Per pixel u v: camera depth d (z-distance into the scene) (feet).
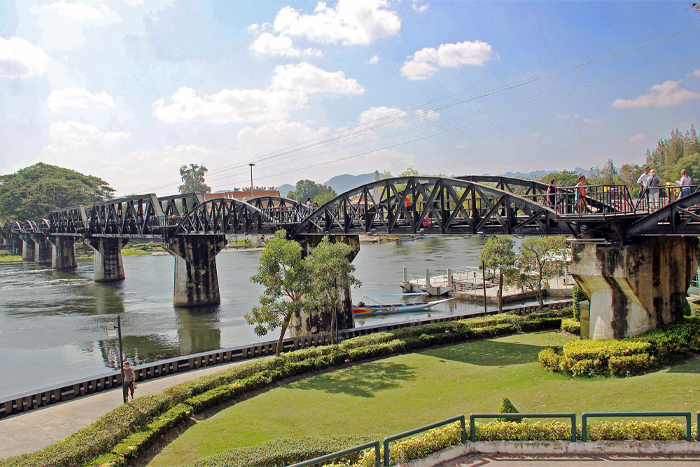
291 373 93.86
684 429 40.86
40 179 556.51
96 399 89.10
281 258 106.73
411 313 190.49
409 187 112.68
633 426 41.70
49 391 87.71
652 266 79.05
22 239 506.89
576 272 81.35
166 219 226.38
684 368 67.41
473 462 41.65
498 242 146.72
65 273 371.35
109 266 314.14
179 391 78.33
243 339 156.87
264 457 51.24
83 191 566.36
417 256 372.17
